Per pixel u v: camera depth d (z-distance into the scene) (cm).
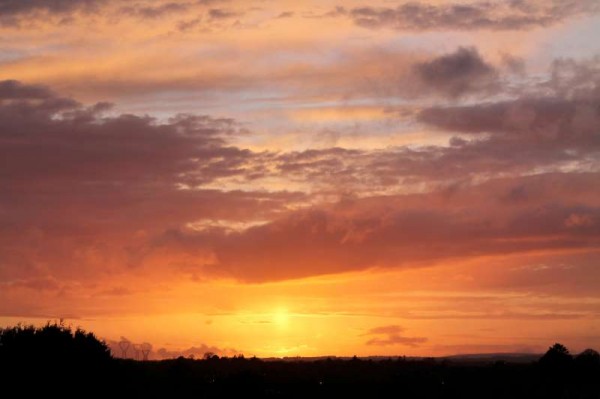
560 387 9231
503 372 10612
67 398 5494
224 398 7444
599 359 10444
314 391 8462
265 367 12756
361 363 14562
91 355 5812
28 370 5438
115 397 5869
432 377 9888
